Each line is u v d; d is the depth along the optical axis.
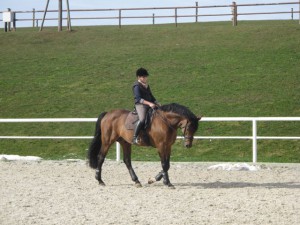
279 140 22.08
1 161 18.81
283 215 9.94
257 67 31.03
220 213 10.13
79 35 41.56
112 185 13.82
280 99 26.06
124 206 10.88
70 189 13.01
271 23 44.31
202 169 16.75
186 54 34.44
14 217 9.95
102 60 34.59
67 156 21.00
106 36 40.72
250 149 21.59
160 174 13.41
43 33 42.84
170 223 9.41
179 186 13.60
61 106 27.48
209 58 33.31
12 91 30.12
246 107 25.47
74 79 31.61
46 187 13.29
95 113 26.34
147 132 13.34
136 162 18.34
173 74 31.08
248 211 10.28
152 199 11.63
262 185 13.66
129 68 32.72
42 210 10.55
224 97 27.02
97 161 14.05
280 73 29.73
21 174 15.57
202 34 38.84
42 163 18.23
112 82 30.64
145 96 13.58
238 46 35.03
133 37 39.88
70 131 24.58
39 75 32.69
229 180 14.60
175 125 13.05
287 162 19.09
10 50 38.41
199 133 23.17
